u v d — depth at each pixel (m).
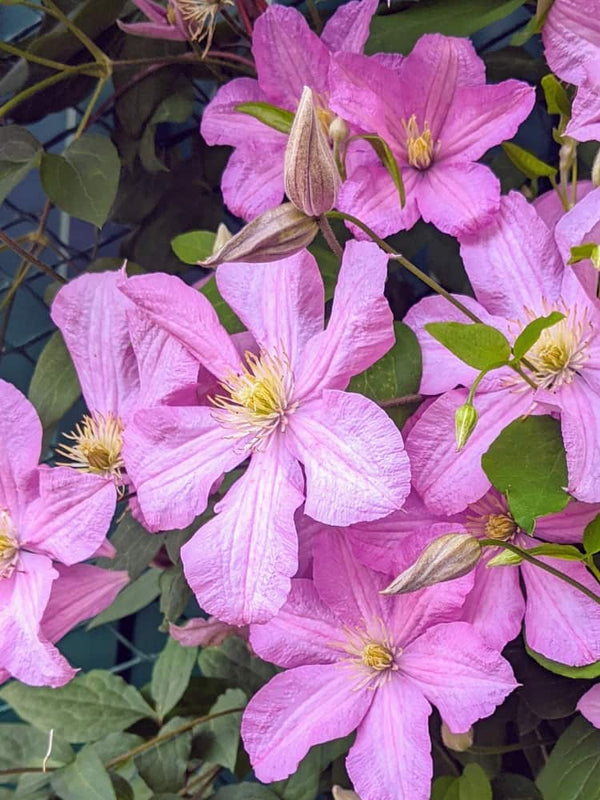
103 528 0.49
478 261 0.49
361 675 0.50
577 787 0.49
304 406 0.47
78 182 0.58
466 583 0.47
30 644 0.49
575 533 0.47
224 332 0.48
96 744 0.61
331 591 0.49
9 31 0.74
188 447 0.48
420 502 0.47
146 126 0.64
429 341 0.48
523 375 0.44
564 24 0.49
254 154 0.56
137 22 0.64
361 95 0.50
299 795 0.57
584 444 0.43
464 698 0.47
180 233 0.66
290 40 0.54
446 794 0.52
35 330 0.78
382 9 0.57
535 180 0.54
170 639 0.64
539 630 0.47
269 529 0.45
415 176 0.51
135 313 0.49
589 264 0.45
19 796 0.61
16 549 0.51
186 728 0.59
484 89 0.50
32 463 0.52
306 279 0.48
